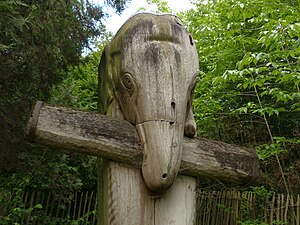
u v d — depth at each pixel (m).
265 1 5.96
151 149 1.93
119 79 2.10
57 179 6.83
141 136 1.99
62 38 5.58
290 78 5.17
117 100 2.14
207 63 8.07
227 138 7.34
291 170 6.52
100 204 2.13
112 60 2.21
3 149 5.73
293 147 6.73
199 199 6.38
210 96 7.14
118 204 1.94
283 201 5.57
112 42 2.27
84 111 1.99
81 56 6.54
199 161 2.13
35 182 6.43
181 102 2.03
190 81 2.11
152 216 1.94
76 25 6.00
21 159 6.06
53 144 1.91
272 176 6.77
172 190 2.03
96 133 1.96
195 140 2.17
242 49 6.83
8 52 5.36
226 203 6.18
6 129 5.61
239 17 6.69
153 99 1.99
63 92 7.81
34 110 1.90
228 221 6.04
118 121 2.03
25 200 6.15
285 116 6.92
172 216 1.98
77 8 6.21
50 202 6.83
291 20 5.32
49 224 6.21
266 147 6.02
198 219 6.24
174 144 1.95
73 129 1.93
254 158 2.29
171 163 1.91
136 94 2.02
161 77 2.02
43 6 5.30
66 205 7.08
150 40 2.08
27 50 5.22
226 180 2.23
